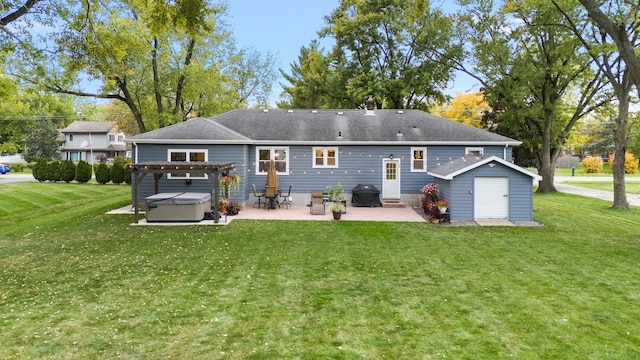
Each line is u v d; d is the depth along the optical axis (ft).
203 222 49.39
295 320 20.67
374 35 106.52
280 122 70.74
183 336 18.71
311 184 66.13
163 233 42.86
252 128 68.33
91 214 54.19
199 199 49.52
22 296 23.95
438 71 103.86
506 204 51.78
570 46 73.82
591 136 201.26
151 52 81.46
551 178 92.79
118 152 187.73
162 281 26.91
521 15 80.69
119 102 136.26
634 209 63.26
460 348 17.67
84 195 73.56
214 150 59.31
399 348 17.65
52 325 19.80
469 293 24.89
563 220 52.70
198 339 18.40
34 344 17.78
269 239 40.32
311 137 65.82
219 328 19.61
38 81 55.31
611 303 23.21
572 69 83.97
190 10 37.01
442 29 97.25
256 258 33.06
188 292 24.80
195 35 39.83
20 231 43.50
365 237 41.65
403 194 65.98
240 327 19.76
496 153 65.72
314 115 73.72
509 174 51.47
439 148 65.77
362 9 106.93
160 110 89.30
